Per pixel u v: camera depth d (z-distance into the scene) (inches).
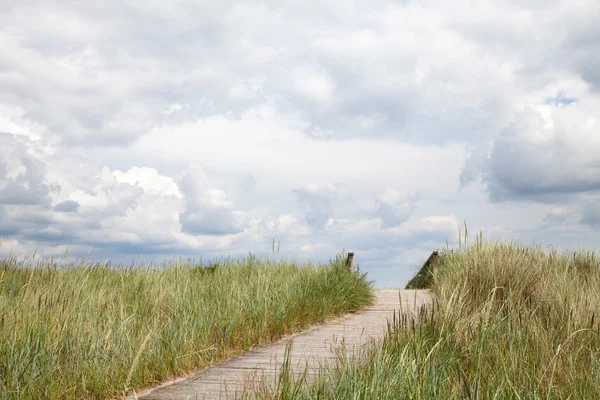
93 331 217.2
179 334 245.1
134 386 197.0
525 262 373.7
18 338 201.0
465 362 195.8
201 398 180.9
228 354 253.4
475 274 347.3
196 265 475.2
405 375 154.7
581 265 441.7
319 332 312.3
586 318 247.4
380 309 411.5
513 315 239.5
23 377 182.5
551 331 224.7
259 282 364.5
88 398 185.8
